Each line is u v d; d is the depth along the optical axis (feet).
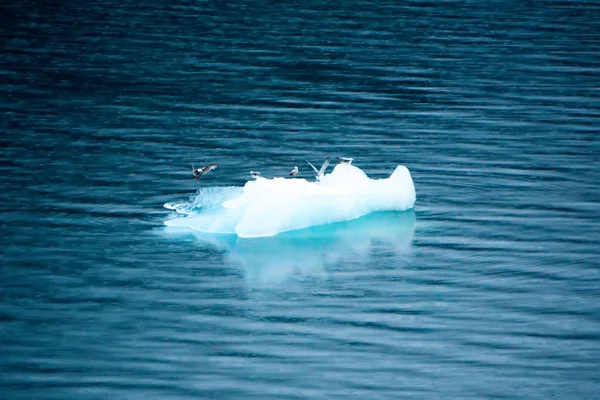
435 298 423.23
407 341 393.50
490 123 611.06
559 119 618.03
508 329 400.26
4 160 549.13
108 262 451.53
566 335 395.96
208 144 576.20
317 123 608.60
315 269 449.06
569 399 359.05
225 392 363.35
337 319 409.49
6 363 379.35
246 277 442.09
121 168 543.39
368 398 359.66
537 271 442.50
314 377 371.97
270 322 407.64
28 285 431.43
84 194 513.04
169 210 499.51
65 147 568.41
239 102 640.99
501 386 366.02
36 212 493.77
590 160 558.56
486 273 441.68
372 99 647.97
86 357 383.24
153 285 433.89
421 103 642.22
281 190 488.44
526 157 562.66
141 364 379.55
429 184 529.86
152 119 611.47
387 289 431.02
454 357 383.24
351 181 500.74
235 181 531.50
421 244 468.75
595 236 472.44
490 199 512.22
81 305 417.49
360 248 467.11
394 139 586.45
